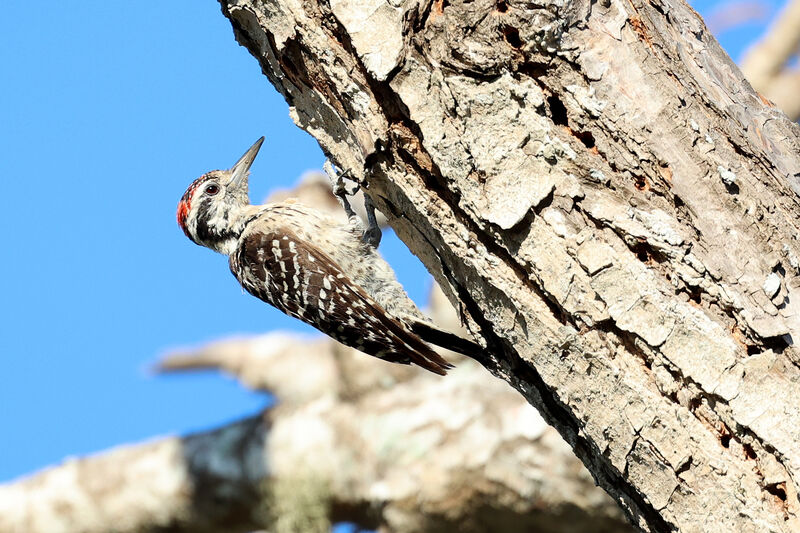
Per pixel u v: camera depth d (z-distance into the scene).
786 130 7.58
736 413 6.80
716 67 7.70
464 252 7.80
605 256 7.16
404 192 8.05
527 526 14.73
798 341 6.81
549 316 7.43
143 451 16.88
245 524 16.44
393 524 15.22
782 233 7.07
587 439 7.58
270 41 8.47
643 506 7.40
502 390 15.42
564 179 7.29
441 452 15.02
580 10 7.34
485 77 7.48
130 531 16.59
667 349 7.00
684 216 7.11
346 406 16.25
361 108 8.02
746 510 6.77
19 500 16.81
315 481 15.88
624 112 7.24
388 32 7.71
